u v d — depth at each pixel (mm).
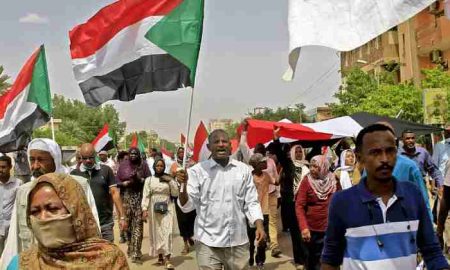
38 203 2865
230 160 6016
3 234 7031
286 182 9914
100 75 6812
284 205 9734
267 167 10594
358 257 3309
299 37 4355
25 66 8273
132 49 6703
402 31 37438
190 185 5938
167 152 21172
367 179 3402
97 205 7816
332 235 3439
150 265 10367
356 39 4312
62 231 2824
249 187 6000
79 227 2871
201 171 5961
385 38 38938
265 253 9836
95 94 6820
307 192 7363
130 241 10906
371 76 36438
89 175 7887
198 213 5977
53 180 2869
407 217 3320
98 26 6781
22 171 8742
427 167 9250
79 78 6809
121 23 6699
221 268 5965
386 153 3293
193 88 6473
